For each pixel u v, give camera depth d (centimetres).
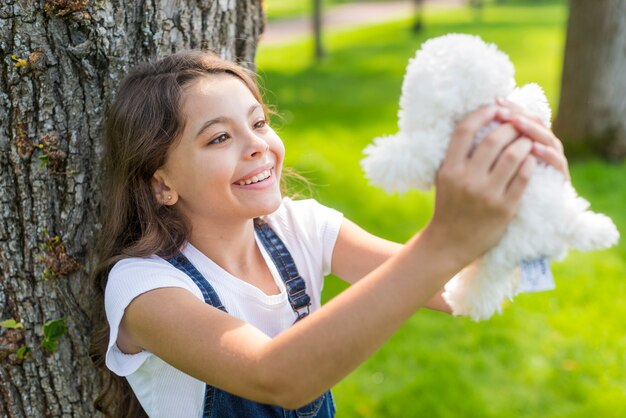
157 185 136
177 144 129
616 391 287
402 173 91
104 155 150
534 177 92
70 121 146
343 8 2194
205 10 161
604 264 388
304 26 1767
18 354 152
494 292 95
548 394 286
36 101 143
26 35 139
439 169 91
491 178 88
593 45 547
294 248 151
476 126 89
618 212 467
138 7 151
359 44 1355
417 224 448
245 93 132
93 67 146
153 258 133
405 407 277
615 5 530
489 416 272
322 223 153
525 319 339
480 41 95
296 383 97
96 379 160
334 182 520
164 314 117
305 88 927
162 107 129
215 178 128
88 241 153
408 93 93
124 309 123
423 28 1503
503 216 89
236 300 137
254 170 129
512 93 100
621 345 318
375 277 96
